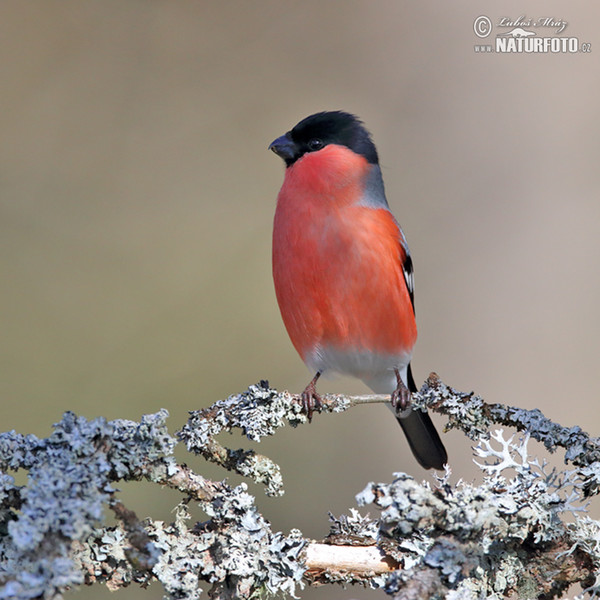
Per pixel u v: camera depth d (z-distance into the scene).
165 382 11.26
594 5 14.42
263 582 4.69
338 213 7.12
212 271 12.35
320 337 7.54
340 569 4.76
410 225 13.82
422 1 14.97
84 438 4.20
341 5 15.09
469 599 4.14
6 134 13.09
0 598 3.64
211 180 13.37
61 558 3.75
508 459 4.91
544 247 13.32
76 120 13.45
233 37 14.55
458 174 14.21
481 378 12.64
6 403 10.60
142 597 8.21
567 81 14.27
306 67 14.57
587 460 4.97
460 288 13.32
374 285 7.18
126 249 12.41
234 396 5.23
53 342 11.20
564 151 13.89
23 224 12.34
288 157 7.70
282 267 7.37
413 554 4.70
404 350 7.55
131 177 13.10
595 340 12.54
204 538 4.63
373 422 11.76
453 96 14.66
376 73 14.82
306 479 11.10
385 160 14.33
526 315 12.91
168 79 14.01
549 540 4.66
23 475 8.81
